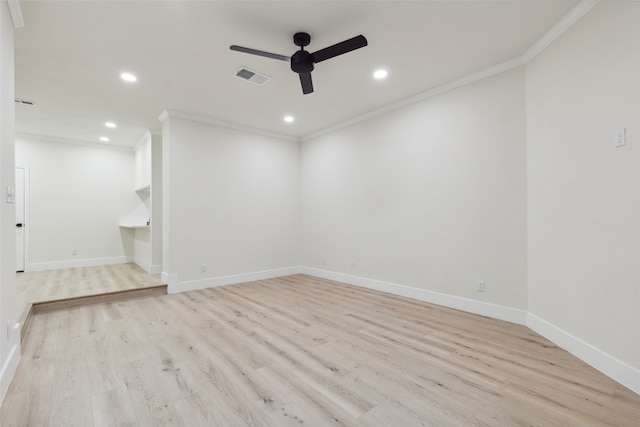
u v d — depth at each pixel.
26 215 5.40
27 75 3.15
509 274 3.01
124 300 3.89
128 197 6.39
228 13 2.26
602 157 2.07
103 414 1.65
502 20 2.37
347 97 3.84
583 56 2.22
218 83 3.40
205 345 2.53
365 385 1.93
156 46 2.66
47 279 4.65
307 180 5.58
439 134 3.58
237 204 4.92
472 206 3.28
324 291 4.32
